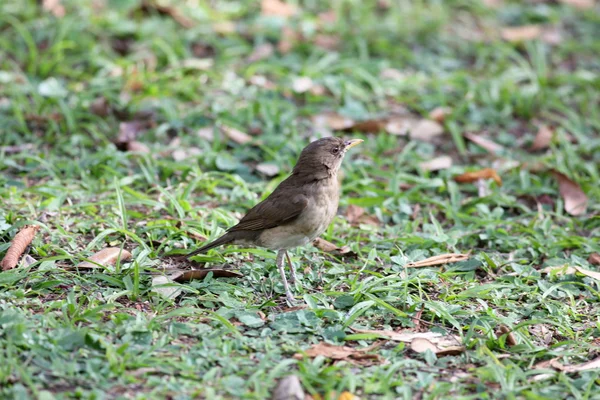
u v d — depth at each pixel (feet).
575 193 45.01
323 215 34.94
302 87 54.60
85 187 43.09
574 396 27.96
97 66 56.29
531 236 41.24
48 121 49.42
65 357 28.12
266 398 26.86
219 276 35.68
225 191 44.09
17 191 41.70
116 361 27.63
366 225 41.32
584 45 65.05
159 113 51.67
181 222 39.52
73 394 26.17
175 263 36.70
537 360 30.53
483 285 35.35
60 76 55.21
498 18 69.31
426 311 33.63
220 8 65.21
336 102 54.70
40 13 61.36
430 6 69.10
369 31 63.26
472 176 46.34
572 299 34.78
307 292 35.09
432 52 62.95
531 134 53.06
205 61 56.95
